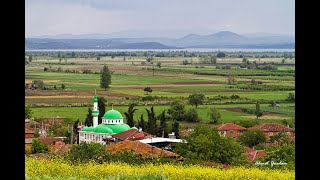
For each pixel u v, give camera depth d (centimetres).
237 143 5319
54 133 8631
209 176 3531
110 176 2842
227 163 5075
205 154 5134
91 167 3406
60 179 2616
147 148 5384
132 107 10700
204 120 11475
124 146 5388
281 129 7800
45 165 3180
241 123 10288
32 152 5344
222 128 8238
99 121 9569
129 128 8681
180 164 4425
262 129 8044
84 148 4509
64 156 4422
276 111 12044
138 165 4069
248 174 3606
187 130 8806
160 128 8812
